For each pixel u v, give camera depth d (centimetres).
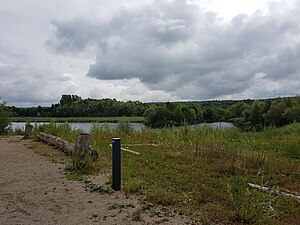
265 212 440
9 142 1261
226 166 710
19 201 494
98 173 671
